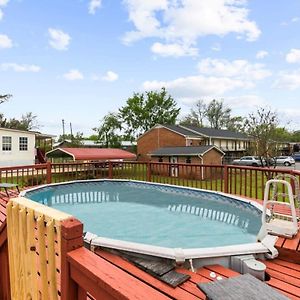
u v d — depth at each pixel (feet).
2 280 6.66
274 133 54.13
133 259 8.76
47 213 4.34
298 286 7.54
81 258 3.60
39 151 69.67
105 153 63.10
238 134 114.93
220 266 8.66
